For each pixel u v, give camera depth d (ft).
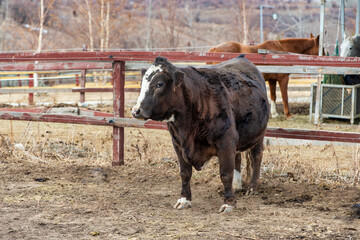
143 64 30.04
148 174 28.66
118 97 30.01
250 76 23.99
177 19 199.82
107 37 123.24
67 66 35.50
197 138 20.86
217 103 20.93
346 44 55.06
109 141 38.75
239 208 21.76
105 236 17.62
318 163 30.53
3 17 189.26
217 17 296.30
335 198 23.77
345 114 49.55
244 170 28.45
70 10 211.00
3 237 17.46
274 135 28.04
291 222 19.51
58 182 26.61
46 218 19.89
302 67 27.50
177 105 20.03
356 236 17.56
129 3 235.61
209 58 28.58
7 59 30.94
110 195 24.09
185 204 22.02
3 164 30.45
